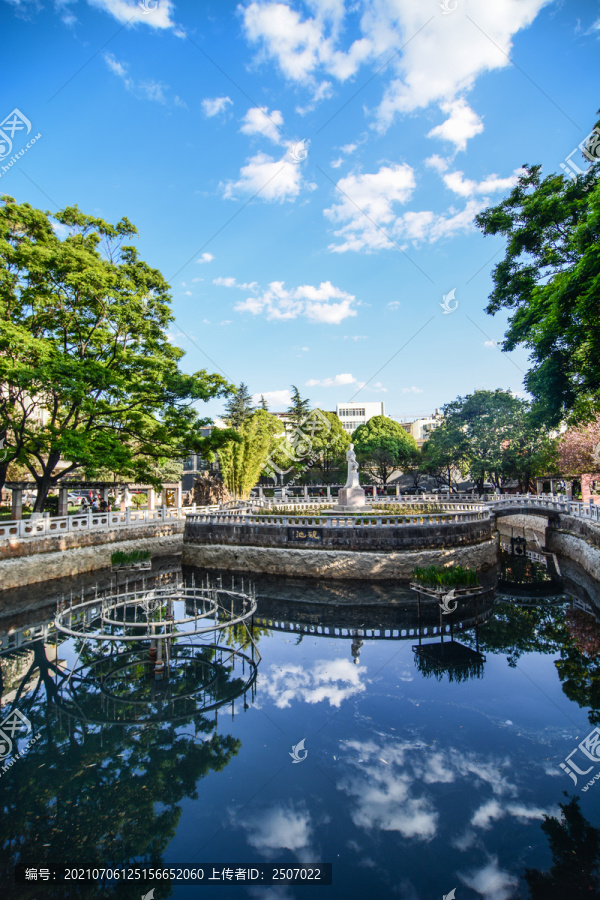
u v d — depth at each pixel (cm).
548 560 2666
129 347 2544
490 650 1327
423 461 5238
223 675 1204
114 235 2470
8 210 1945
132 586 2173
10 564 1933
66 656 1359
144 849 628
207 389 2511
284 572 2259
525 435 4075
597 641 1372
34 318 2138
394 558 2102
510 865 574
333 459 5425
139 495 4697
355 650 1339
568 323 1681
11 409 2120
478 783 744
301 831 652
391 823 659
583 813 666
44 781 795
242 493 4212
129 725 973
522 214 2084
